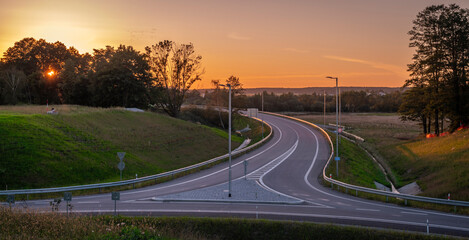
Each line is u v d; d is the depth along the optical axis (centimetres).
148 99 8556
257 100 16700
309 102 18225
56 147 3684
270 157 4988
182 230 1925
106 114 5862
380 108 16662
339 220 2114
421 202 2694
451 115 5725
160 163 4562
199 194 2884
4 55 12600
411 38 5956
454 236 1767
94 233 1634
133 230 1683
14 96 8725
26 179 3069
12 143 3447
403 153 5419
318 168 4228
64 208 2372
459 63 5381
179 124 6850
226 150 6131
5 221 1705
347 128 9631
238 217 2172
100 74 7775
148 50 8094
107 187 3231
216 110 9362
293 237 1916
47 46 13150
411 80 6091
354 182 3634
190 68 8325
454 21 5425
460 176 3338
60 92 9244
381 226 1988
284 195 2883
